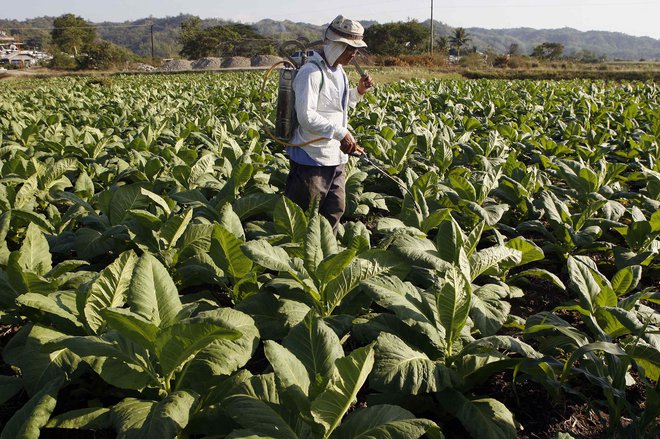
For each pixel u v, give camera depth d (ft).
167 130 31.30
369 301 11.95
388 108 46.37
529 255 13.24
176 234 13.71
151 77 124.57
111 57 246.06
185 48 339.36
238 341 8.99
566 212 16.80
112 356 8.66
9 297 10.89
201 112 43.04
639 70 146.82
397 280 10.78
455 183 18.24
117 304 10.14
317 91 14.35
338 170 15.92
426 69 154.71
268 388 8.54
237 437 7.29
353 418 8.01
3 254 13.30
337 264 10.87
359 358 7.26
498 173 19.92
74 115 40.06
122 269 10.02
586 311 10.67
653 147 28.76
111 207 15.78
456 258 12.15
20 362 9.44
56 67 259.19
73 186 22.41
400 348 9.37
